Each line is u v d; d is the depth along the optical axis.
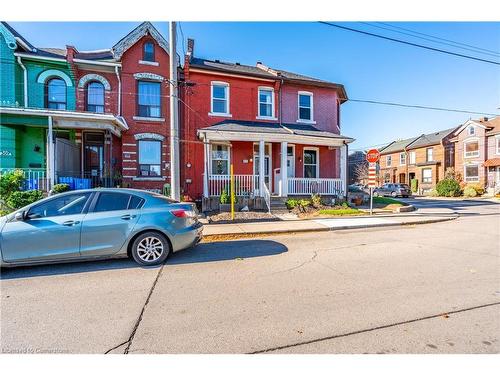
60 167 11.49
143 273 4.93
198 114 14.59
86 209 5.32
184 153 14.37
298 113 16.64
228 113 15.12
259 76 15.47
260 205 12.76
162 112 14.34
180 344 2.80
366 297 3.88
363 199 16.67
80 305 3.66
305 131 14.68
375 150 12.80
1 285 4.37
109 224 5.25
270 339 2.88
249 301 3.76
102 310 3.52
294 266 5.31
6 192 10.00
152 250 5.42
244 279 4.61
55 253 5.01
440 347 2.73
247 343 2.81
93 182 12.69
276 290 4.14
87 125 11.51
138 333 2.99
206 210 12.37
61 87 13.39
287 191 13.70
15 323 3.20
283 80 15.99
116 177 13.14
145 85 14.23
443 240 7.73
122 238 5.30
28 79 12.92
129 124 13.78
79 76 13.34
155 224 5.39
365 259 5.79
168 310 3.51
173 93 8.93
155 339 2.88
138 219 5.39
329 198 14.43
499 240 7.73
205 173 12.67
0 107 10.28
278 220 10.94
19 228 4.89
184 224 5.71
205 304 3.68
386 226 10.20
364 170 53.03
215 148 14.85
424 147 35.09
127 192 5.66
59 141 11.46
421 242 7.46
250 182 14.20
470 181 30.48
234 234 8.37
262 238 8.10
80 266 5.33
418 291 4.09
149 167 14.15
